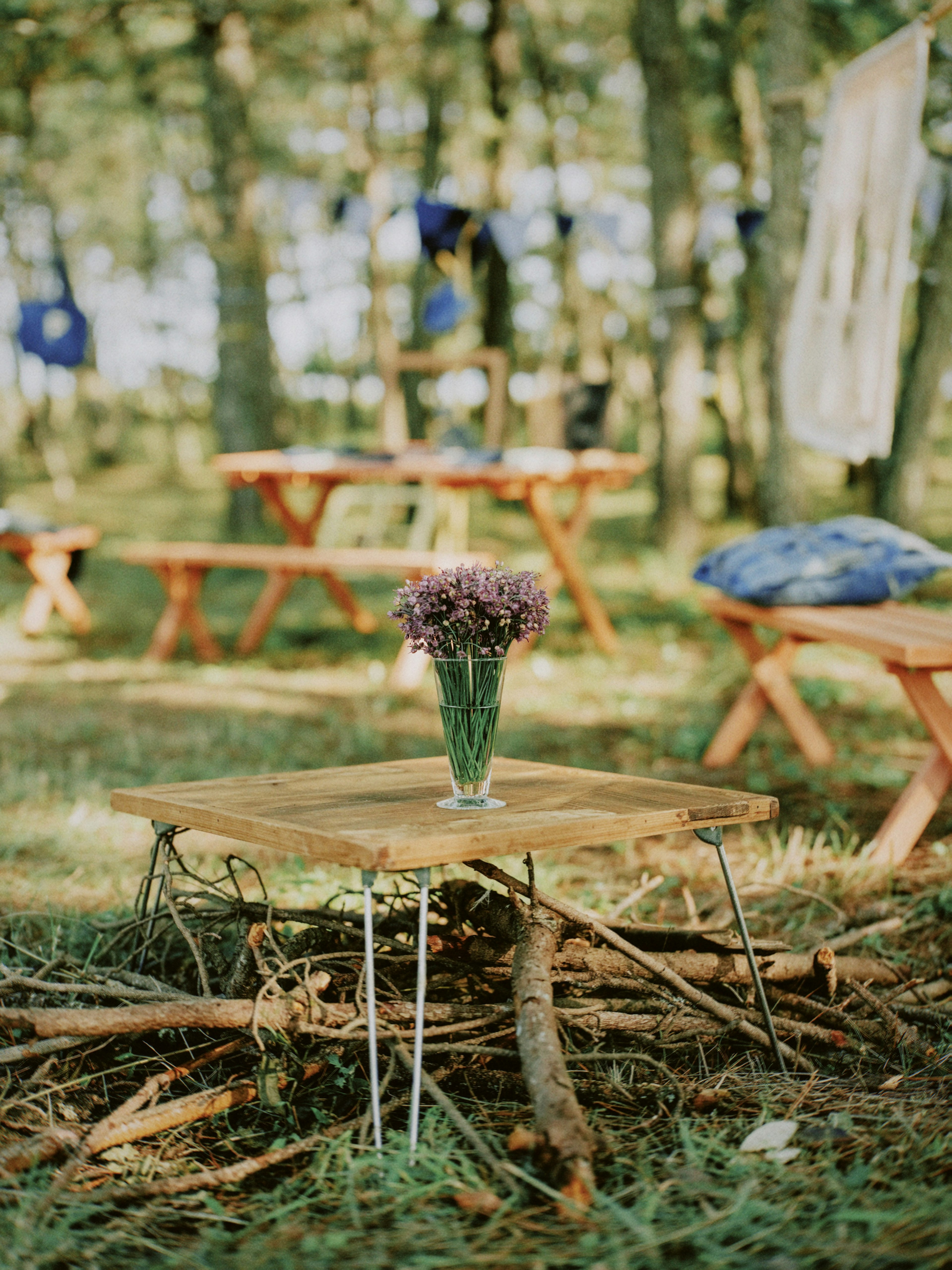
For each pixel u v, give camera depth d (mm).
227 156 12172
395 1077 2475
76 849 4141
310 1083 2475
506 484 7730
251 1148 2320
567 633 8664
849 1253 1822
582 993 2641
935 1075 2600
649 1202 1967
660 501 11422
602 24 15453
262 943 2613
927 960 3279
